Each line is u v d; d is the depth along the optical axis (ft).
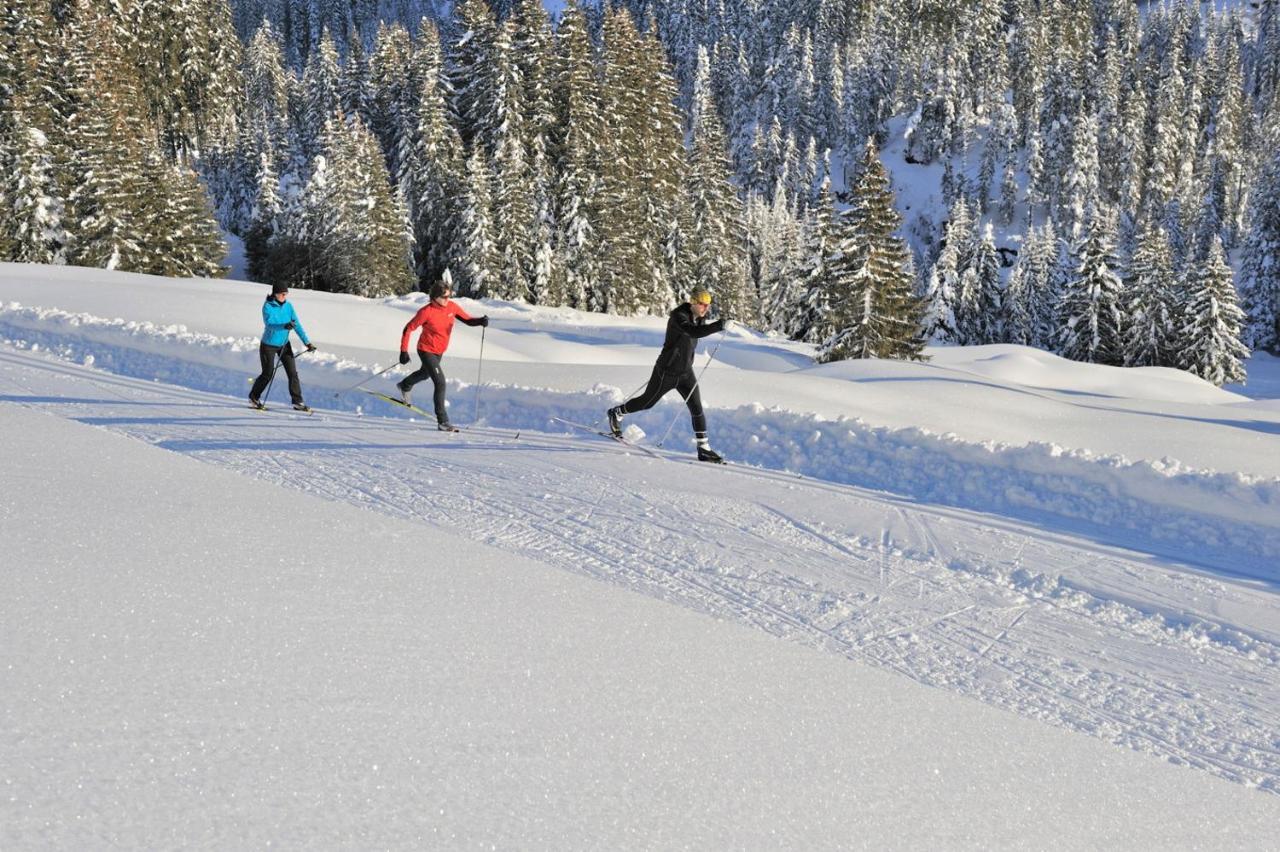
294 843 5.48
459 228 171.22
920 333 120.47
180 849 5.17
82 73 149.48
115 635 8.55
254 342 48.01
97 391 34.71
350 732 7.20
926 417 40.75
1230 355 173.99
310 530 15.05
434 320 32.53
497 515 20.72
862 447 30.81
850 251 118.32
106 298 70.69
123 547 12.12
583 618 12.02
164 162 163.84
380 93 238.89
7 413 25.29
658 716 8.79
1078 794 8.84
